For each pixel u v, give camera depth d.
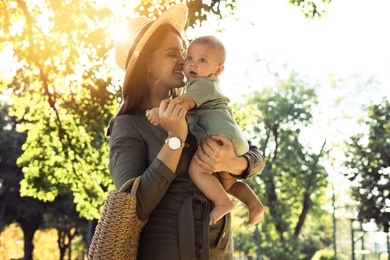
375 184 30.39
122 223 3.58
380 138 30.58
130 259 3.69
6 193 50.94
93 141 19.30
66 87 17.86
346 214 39.19
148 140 3.87
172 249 3.71
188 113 4.05
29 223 52.25
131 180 3.66
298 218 50.78
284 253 43.84
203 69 4.10
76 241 67.06
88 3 16.08
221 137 3.93
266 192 46.16
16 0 16.27
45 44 16.56
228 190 4.18
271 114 47.00
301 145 47.16
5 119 51.03
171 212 3.75
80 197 19.70
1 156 50.75
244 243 44.91
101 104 17.91
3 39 16.56
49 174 19.62
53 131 19.39
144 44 3.96
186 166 3.86
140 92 4.02
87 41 16.25
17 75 18.02
